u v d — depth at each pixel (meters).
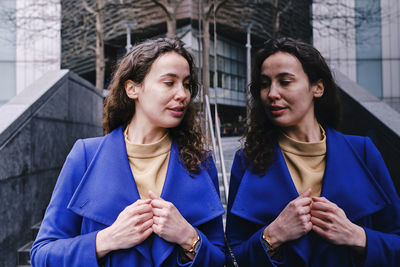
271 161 1.13
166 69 0.97
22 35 13.52
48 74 4.23
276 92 1.02
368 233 0.97
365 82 12.61
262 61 1.10
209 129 3.94
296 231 0.95
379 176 1.10
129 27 15.16
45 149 3.46
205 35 8.34
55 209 1.04
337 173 1.05
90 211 0.97
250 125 1.20
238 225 1.21
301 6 14.30
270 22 17.73
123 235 0.91
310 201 0.97
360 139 1.18
